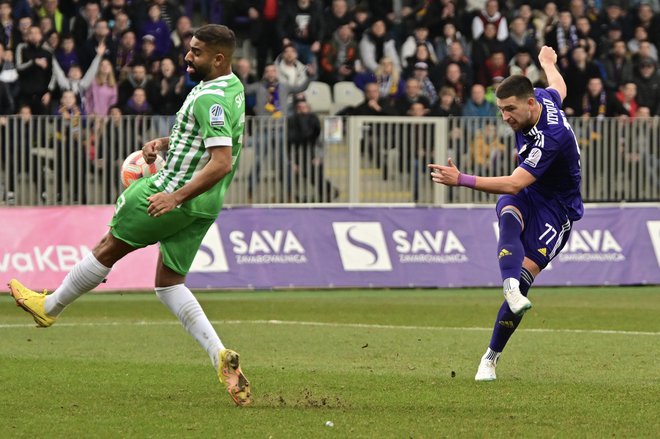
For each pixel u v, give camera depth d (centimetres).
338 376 2462
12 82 5366
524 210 2395
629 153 5416
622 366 2662
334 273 4984
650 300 4562
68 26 5753
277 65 5891
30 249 4750
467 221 5144
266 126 5134
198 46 2008
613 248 5219
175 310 2073
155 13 5697
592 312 4050
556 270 5162
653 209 5278
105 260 2072
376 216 5056
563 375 2508
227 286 4884
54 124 4925
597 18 6388
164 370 2547
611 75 6150
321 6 6175
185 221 2027
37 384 2314
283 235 4962
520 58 6134
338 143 5194
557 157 2338
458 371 2578
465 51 6266
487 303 4394
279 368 2603
